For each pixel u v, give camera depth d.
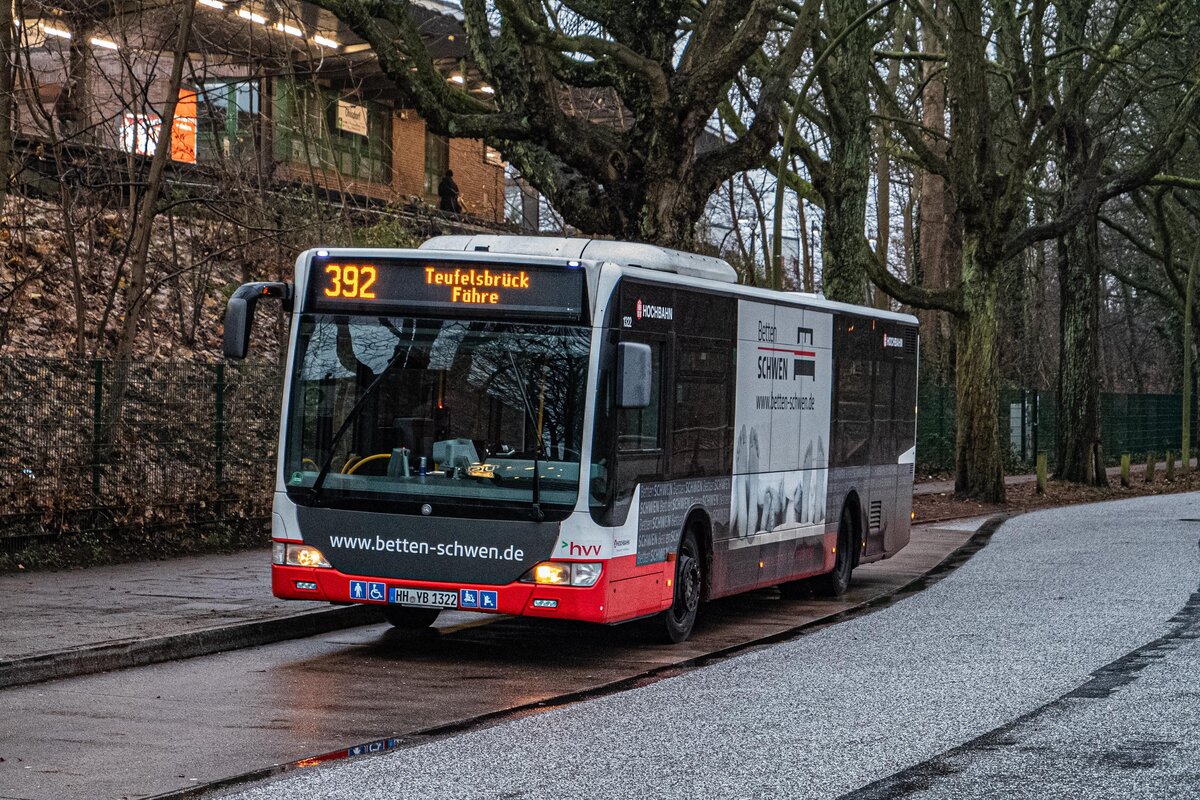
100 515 16.84
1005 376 51.47
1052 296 73.44
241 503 18.94
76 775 7.42
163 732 8.55
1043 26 34.97
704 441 13.25
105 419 17.00
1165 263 45.91
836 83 27.03
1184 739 8.38
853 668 11.21
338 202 26.17
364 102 34.25
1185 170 46.06
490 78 19.05
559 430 11.31
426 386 11.52
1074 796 7.02
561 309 11.45
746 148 19.62
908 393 19.50
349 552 11.48
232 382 18.95
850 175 27.16
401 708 9.48
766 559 14.82
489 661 11.69
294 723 8.88
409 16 18.31
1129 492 40.47
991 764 7.73
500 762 7.78
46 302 21.91
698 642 13.06
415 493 11.41
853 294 27.31
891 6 29.62
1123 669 10.90
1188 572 18.03
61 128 20.48
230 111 23.17
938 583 17.77
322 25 27.64
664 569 12.40
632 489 11.77
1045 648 12.05
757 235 39.59
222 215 20.28
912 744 8.27
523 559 11.22
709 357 13.35
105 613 12.46
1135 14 39.25
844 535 17.19
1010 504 33.22
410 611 13.50
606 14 19.39
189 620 12.16
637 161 19.00
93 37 20.89
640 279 11.95
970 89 31.86
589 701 9.80
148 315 23.38
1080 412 41.69
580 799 6.96
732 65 18.64
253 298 11.77
